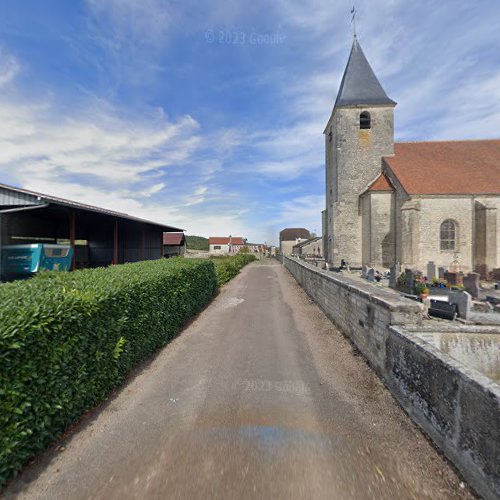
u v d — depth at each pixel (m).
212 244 68.19
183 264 6.84
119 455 2.30
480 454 1.87
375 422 2.74
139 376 3.76
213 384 3.55
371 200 19.00
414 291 10.42
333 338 5.31
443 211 17.17
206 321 6.60
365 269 16.12
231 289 11.71
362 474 2.10
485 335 3.54
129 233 17.47
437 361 2.38
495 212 16.27
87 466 2.17
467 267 16.95
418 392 2.68
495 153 19.39
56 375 2.35
